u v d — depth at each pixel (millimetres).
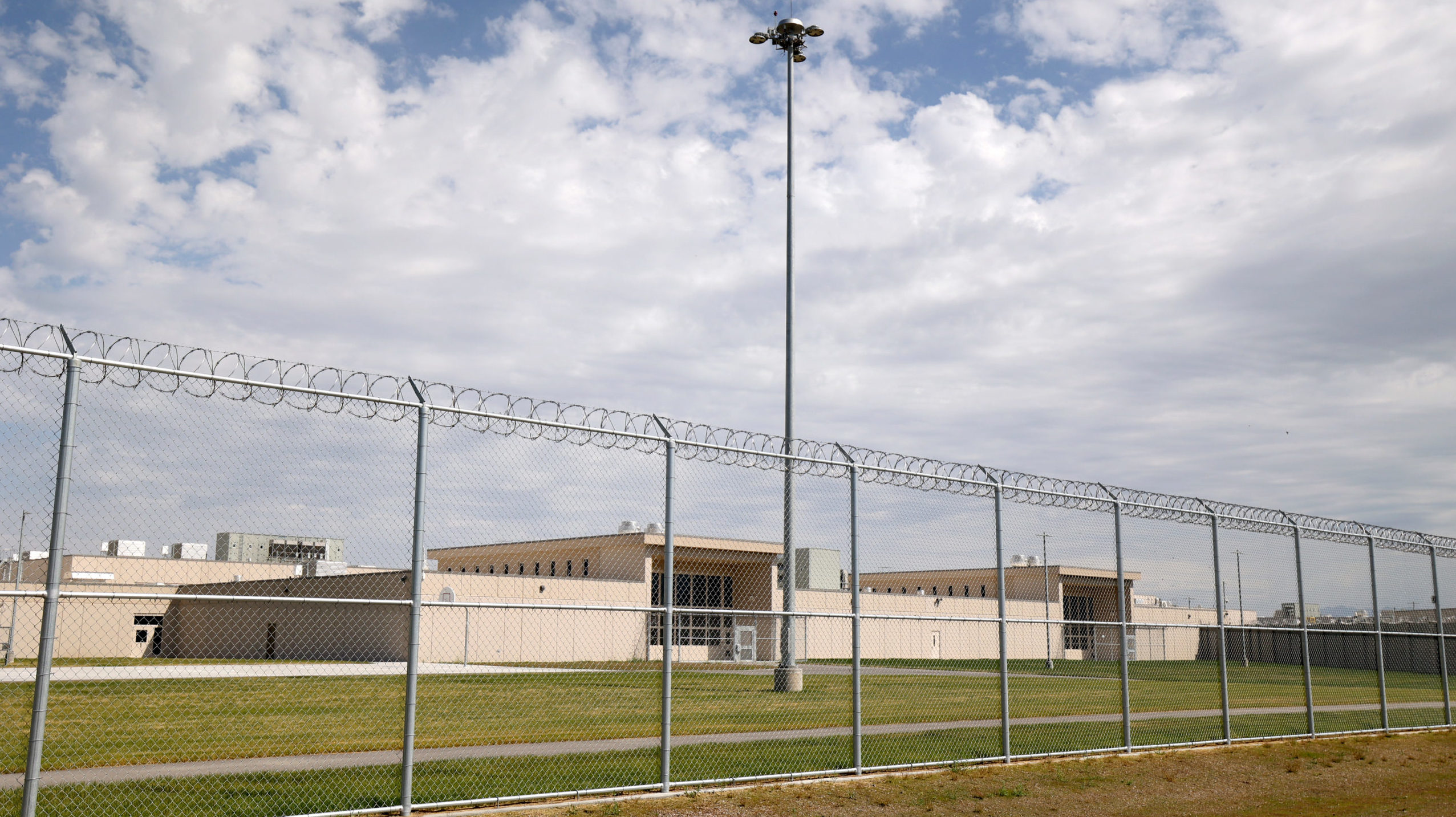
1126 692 14242
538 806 9562
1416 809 11367
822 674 30562
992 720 18109
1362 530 17984
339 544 31828
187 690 22859
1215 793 12023
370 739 14492
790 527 12078
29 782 7410
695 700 21359
